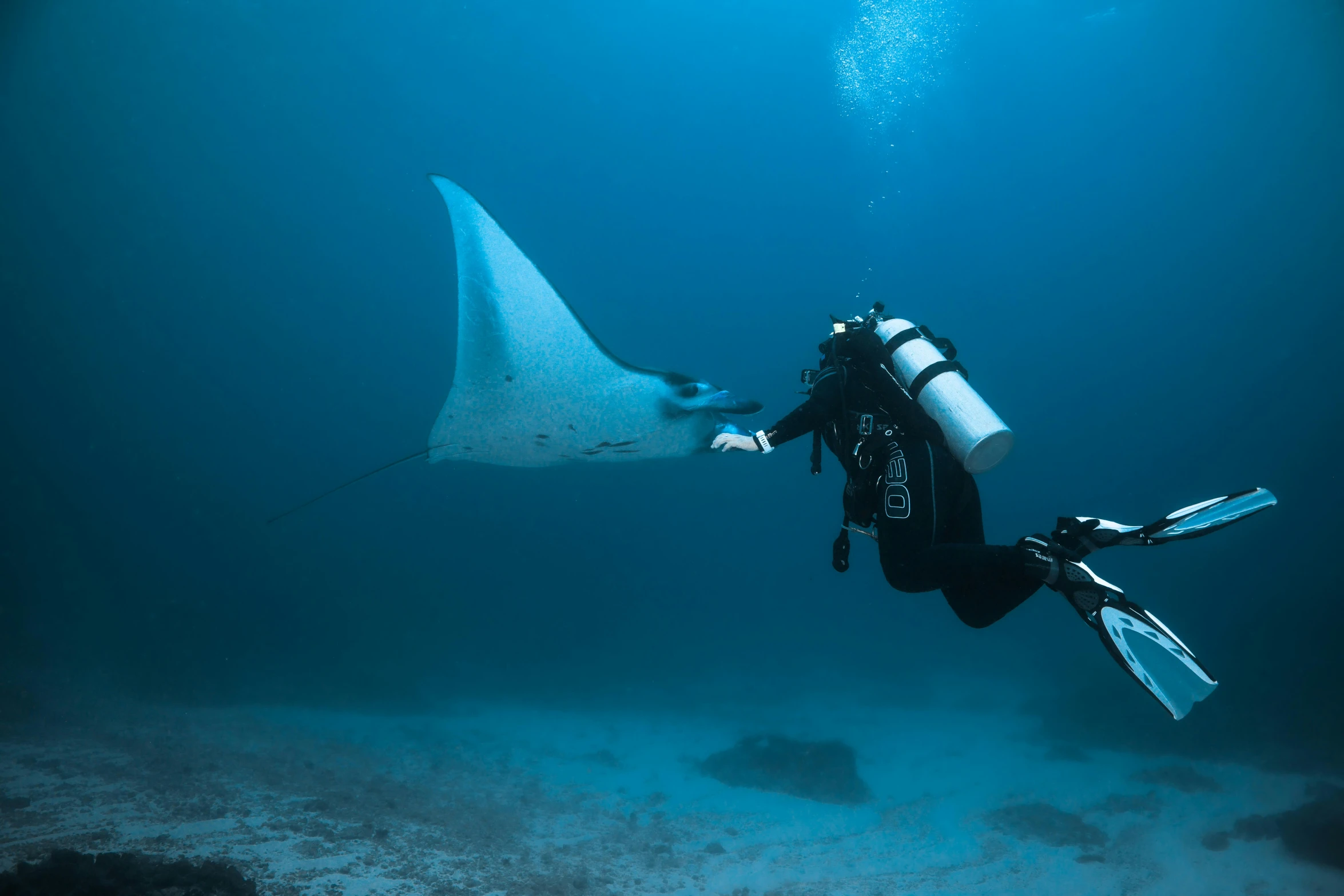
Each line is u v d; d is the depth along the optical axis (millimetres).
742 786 9727
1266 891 6328
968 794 9383
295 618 20781
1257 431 35781
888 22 27859
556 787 9383
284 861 5668
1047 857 7109
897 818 8453
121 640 17656
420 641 23000
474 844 6680
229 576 34156
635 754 11641
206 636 18000
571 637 29031
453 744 11633
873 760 11398
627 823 8031
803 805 8938
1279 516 28328
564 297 2443
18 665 15383
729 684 20266
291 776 8461
